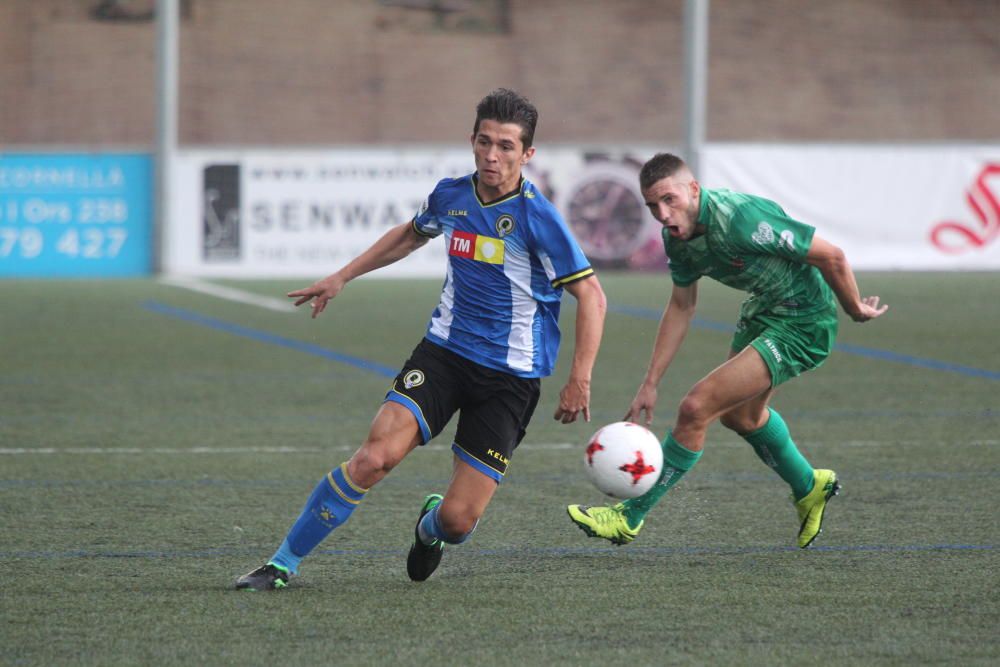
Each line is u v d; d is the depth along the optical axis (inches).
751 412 795.4
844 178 3070.9
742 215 753.0
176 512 896.3
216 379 1565.0
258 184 2982.3
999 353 1802.4
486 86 4746.6
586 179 3053.6
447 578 732.7
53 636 616.1
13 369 1628.9
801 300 781.3
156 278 2933.1
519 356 704.4
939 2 4835.1
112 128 4512.8
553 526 863.7
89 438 1188.5
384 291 2723.9
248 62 4633.4
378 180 2997.0
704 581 726.5
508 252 696.4
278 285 2792.8
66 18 4571.9
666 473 772.0
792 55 4788.4
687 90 3036.4
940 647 606.2
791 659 588.1
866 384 1536.7
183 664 576.7
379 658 585.9
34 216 2935.5
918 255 3105.3
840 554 789.9
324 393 1467.8
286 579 705.0
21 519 869.8
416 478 1023.0
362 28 4739.2
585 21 4817.9
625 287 2785.4
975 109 4785.9
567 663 580.4
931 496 957.2
